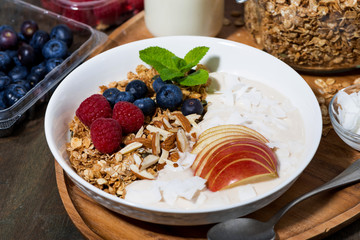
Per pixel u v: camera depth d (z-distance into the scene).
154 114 0.47
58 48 0.57
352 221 0.42
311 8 0.48
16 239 0.44
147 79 0.50
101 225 0.42
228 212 0.38
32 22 0.60
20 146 0.50
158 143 0.44
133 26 0.61
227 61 0.51
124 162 0.43
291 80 0.48
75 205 0.43
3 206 0.46
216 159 0.41
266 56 0.50
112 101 0.47
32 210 0.45
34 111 0.53
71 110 0.47
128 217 0.43
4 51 0.59
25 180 0.48
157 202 0.40
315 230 0.41
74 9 0.62
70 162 0.44
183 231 0.42
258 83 0.50
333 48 0.50
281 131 0.45
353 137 0.45
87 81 0.49
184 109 0.47
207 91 0.49
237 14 0.62
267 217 0.42
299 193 0.44
